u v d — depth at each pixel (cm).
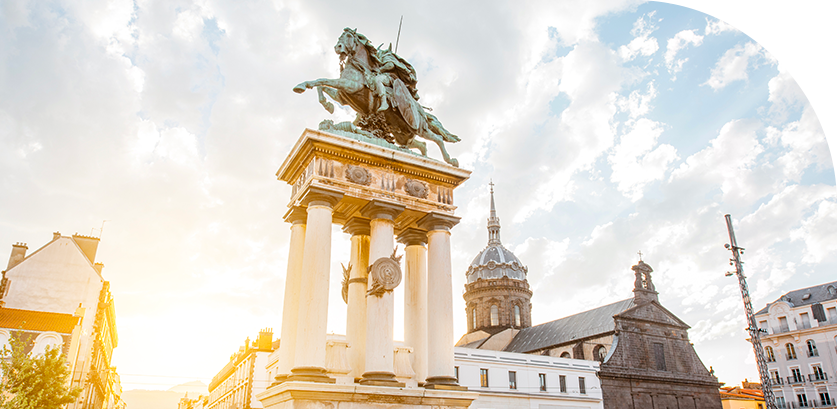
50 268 5806
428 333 2086
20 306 5572
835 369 7981
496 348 10356
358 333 2164
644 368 8069
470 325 11244
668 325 8662
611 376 7669
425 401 1867
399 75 2453
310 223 1948
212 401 10994
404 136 2395
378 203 2077
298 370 1748
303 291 1848
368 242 2317
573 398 7256
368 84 2312
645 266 9069
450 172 2284
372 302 1977
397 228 2402
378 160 2147
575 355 8625
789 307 8725
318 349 1778
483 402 6675
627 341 8119
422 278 2317
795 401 8300
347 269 2302
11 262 5828
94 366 6291
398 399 1823
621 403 7619
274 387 1783
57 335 4962
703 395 8475
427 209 2214
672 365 8394
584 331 8862
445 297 2105
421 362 2180
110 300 6538
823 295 8588
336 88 2269
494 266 11344
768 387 5416
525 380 7106
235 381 8288
